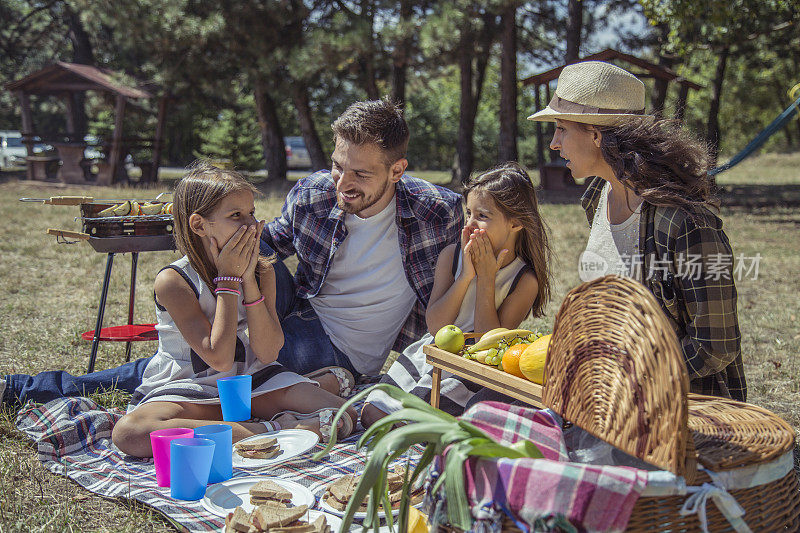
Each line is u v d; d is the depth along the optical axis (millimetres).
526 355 2471
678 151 2615
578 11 18047
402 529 2016
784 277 8219
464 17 16531
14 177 22641
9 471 2881
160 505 2541
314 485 2756
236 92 20875
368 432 2016
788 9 13172
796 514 1988
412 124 37625
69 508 2607
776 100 42031
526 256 3363
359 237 3803
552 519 1693
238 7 17422
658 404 1742
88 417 3234
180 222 3180
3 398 3557
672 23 14664
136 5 17594
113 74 21719
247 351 3365
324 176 3900
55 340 4973
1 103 36031
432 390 3012
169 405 3090
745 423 2088
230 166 3330
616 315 1918
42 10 30797
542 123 20375
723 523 1781
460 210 3873
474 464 1836
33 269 7859
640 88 2842
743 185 23312
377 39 16828
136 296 6617
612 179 2832
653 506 1709
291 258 7922
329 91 20375
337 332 3840
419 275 3801
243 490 2617
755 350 5180
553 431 2113
